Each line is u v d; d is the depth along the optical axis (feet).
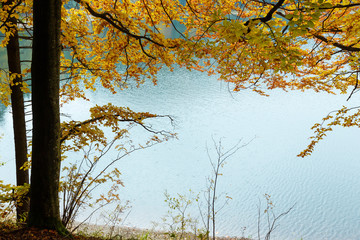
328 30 18.21
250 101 152.87
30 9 20.36
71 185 18.06
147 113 21.95
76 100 134.72
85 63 25.72
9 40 22.76
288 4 19.58
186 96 151.84
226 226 46.80
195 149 88.89
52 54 13.71
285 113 135.95
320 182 68.80
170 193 58.65
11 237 12.67
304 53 21.91
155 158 78.84
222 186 64.90
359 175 73.41
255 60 14.64
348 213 54.13
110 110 21.08
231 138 101.50
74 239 14.56
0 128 87.40
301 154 22.71
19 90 23.71
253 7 21.03
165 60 21.31
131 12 23.09
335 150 92.94
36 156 14.03
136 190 59.06
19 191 16.37
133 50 23.66
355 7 17.39
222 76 17.61
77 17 23.97
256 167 77.41
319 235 46.62
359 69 22.39
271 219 51.13
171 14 21.52
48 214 14.28
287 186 65.87
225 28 11.46
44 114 13.83
